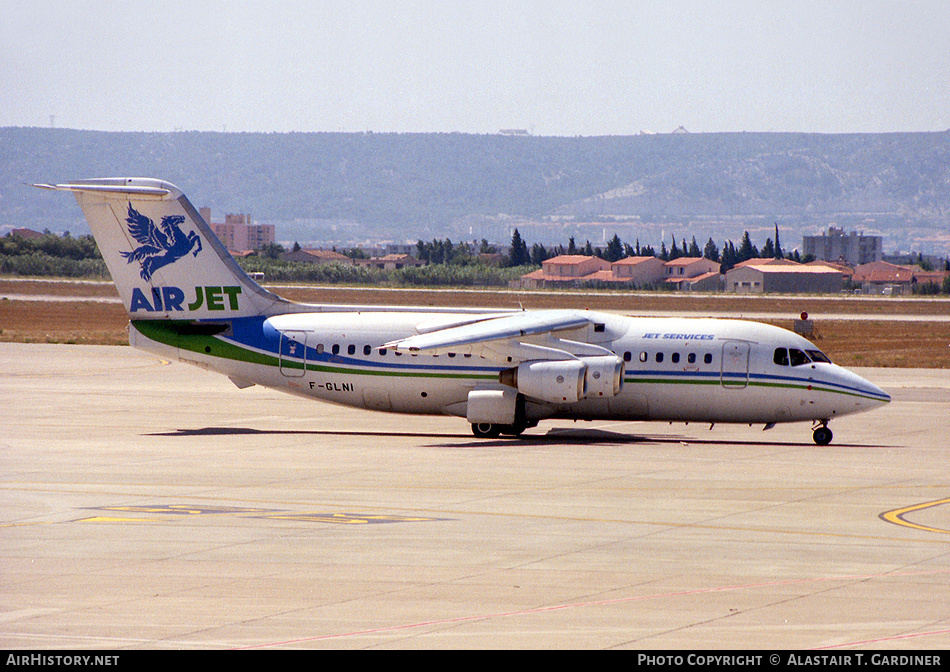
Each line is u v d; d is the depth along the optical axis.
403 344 127.94
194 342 145.00
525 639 51.81
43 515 81.12
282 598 58.81
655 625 54.03
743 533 75.38
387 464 108.62
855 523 79.00
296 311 147.62
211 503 86.38
